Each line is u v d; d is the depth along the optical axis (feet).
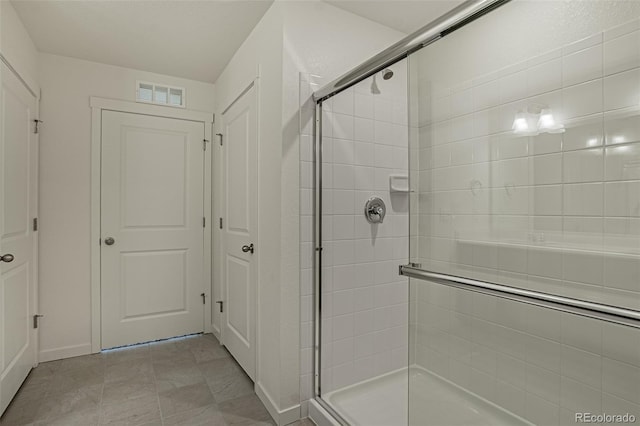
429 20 6.86
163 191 9.62
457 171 5.57
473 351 5.74
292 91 5.98
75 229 8.53
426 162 5.95
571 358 4.64
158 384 7.18
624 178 4.04
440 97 5.71
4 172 6.07
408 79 6.03
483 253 5.31
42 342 8.13
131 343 9.20
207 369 7.86
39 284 8.07
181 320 9.87
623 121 4.06
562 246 4.55
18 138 6.75
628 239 4.00
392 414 5.91
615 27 4.12
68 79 8.47
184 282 9.92
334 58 6.42
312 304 6.16
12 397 6.47
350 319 6.52
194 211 10.03
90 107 8.71
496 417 5.43
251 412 6.22
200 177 10.09
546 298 4.42
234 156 8.43
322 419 5.74
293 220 5.99
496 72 5.15
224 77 9.25
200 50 8.20
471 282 5.27
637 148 3.94
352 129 6.45
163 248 9.62
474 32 5.22
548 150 4.70
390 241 6.93
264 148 6.59
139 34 7.45
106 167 8.90
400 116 6.72
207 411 6.24
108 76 8.93
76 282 8.54
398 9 6.53
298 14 6.07
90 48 8.07
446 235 5.71
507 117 5.07
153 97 9.51
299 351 6.03
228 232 8.87
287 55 5.95
